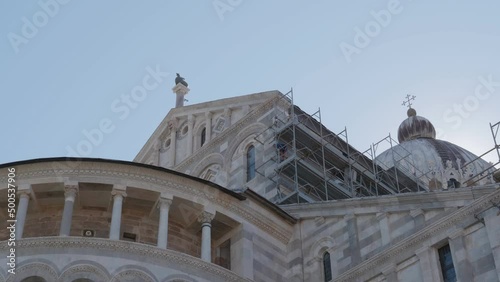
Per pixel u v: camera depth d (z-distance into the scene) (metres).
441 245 32.94
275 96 47.69
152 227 36.66
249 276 36.25
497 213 31.25
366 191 51.53
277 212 39.00
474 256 31.41
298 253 38.62
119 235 33.84
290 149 46.56
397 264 34.00
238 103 50.16
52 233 35.59
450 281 32.00
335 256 37.22
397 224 35.34
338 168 50.16
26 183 34.59
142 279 32.72
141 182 35.34
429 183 59.53
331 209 38.47
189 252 36.81
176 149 52.97
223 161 48.69
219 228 37.81
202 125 52.38
